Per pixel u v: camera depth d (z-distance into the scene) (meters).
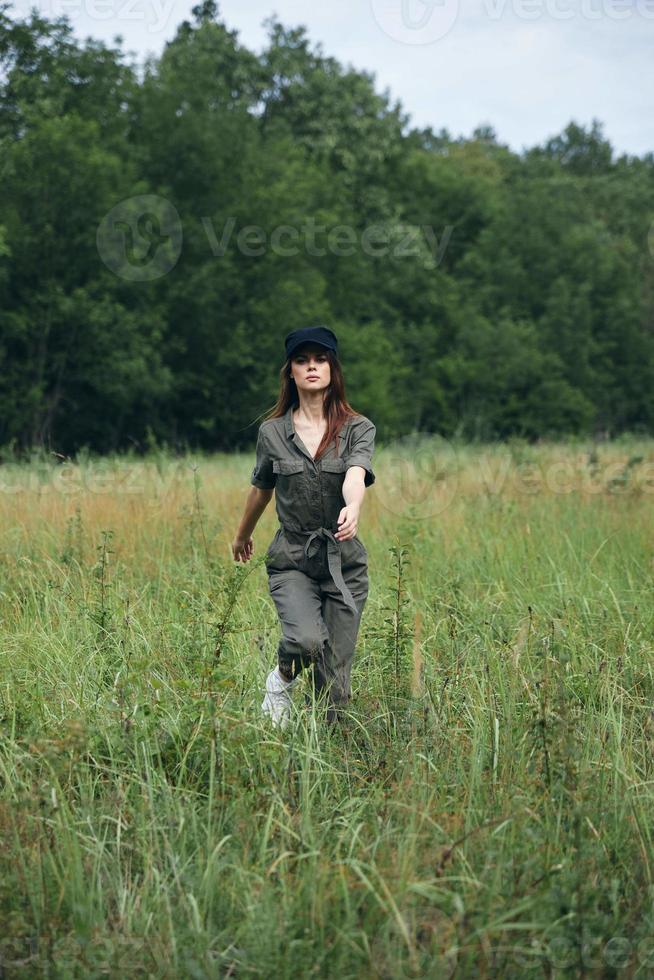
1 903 5.46
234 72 81.38
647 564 13.41
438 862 5.68
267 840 5.91
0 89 62.06
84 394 67.25
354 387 80.25
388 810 6.37
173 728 7.16
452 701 8.24
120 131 69.62
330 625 8.27
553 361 98.75
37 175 60.78
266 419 8.57
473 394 95.44
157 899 5.44
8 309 61.97
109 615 9.95
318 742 7.16
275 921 5.13
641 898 5.60
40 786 6.43
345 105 83.38
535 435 95.06
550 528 16.25
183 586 11.81
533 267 108.12
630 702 8.42
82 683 8.41
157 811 6.37
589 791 6.61
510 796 6.52
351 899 5.41
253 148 74.19
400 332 92.31
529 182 125.00
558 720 7.05
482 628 10.34
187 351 71.38
